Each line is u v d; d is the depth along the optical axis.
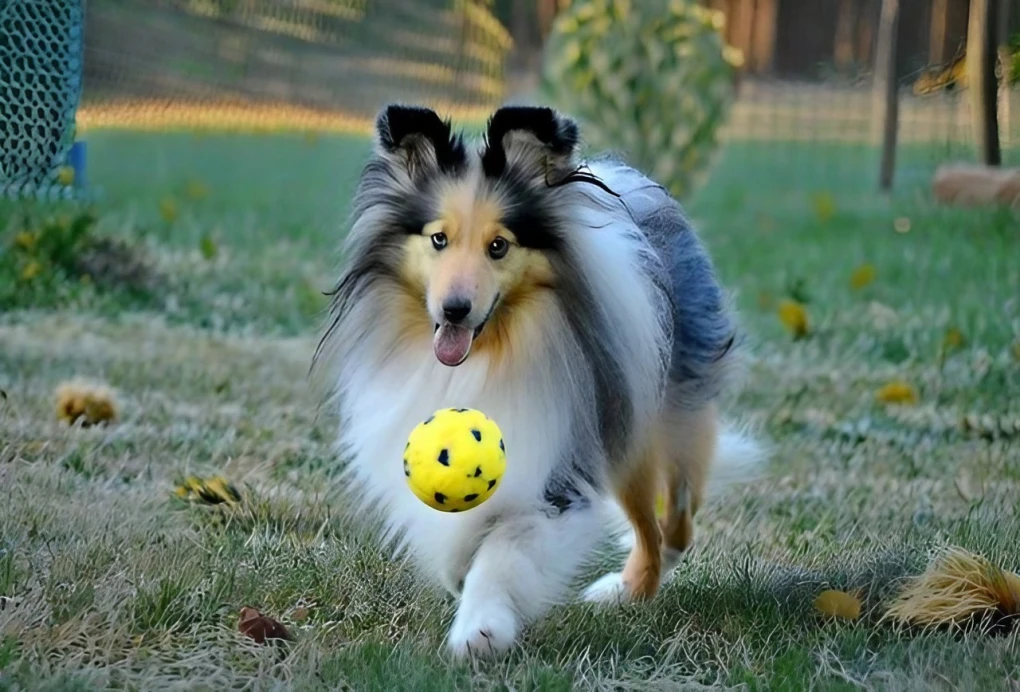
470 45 25.81
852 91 26.86
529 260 5.73
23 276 12.32
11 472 7.53
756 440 8.97
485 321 5.60
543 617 5.93
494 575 5.54
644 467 6.61
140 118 22.58
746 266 15.86
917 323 12.94
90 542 6.39
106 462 8.13
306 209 18.62
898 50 19.77
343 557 6.57
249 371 10.80
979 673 5.21
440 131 5.75
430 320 5.86
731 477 7.63
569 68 16.83
